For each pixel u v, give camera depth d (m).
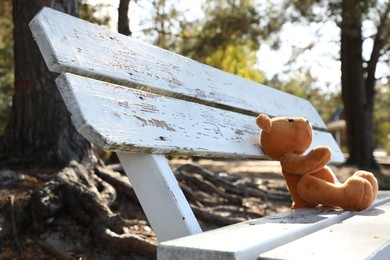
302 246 1.06
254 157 2.00
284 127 1.86
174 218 1.41
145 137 1.45
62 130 3.63
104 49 1.57
